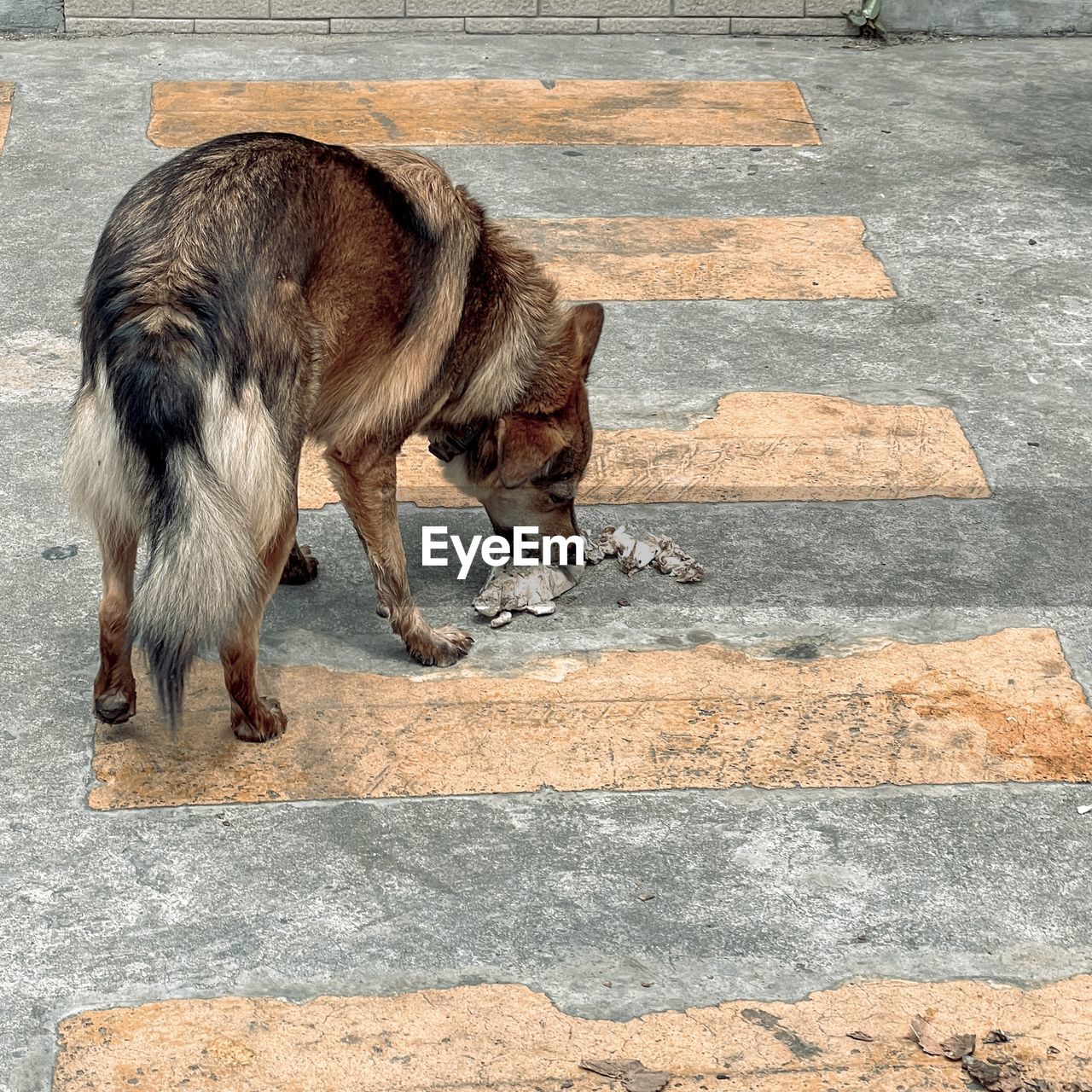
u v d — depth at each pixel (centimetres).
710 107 895
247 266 367
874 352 643
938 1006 336
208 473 349
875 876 373
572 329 454
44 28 980
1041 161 833
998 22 1019
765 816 392
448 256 421
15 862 368
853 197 787
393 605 441
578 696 437
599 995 337
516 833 384
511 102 892
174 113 859
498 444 441
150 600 344
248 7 984
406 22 998
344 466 422
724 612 480
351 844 379
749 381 619
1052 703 438
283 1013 329
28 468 540
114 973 338
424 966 343
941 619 477
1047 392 615
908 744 420
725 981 342
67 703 424
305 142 400
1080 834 389
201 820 384
